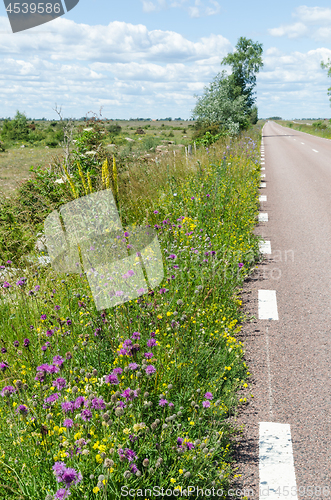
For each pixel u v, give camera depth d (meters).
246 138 23.50
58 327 3.87
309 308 5.04
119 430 2.55
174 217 7.68
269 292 5.56
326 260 6.71
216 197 8.93
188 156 14.05
